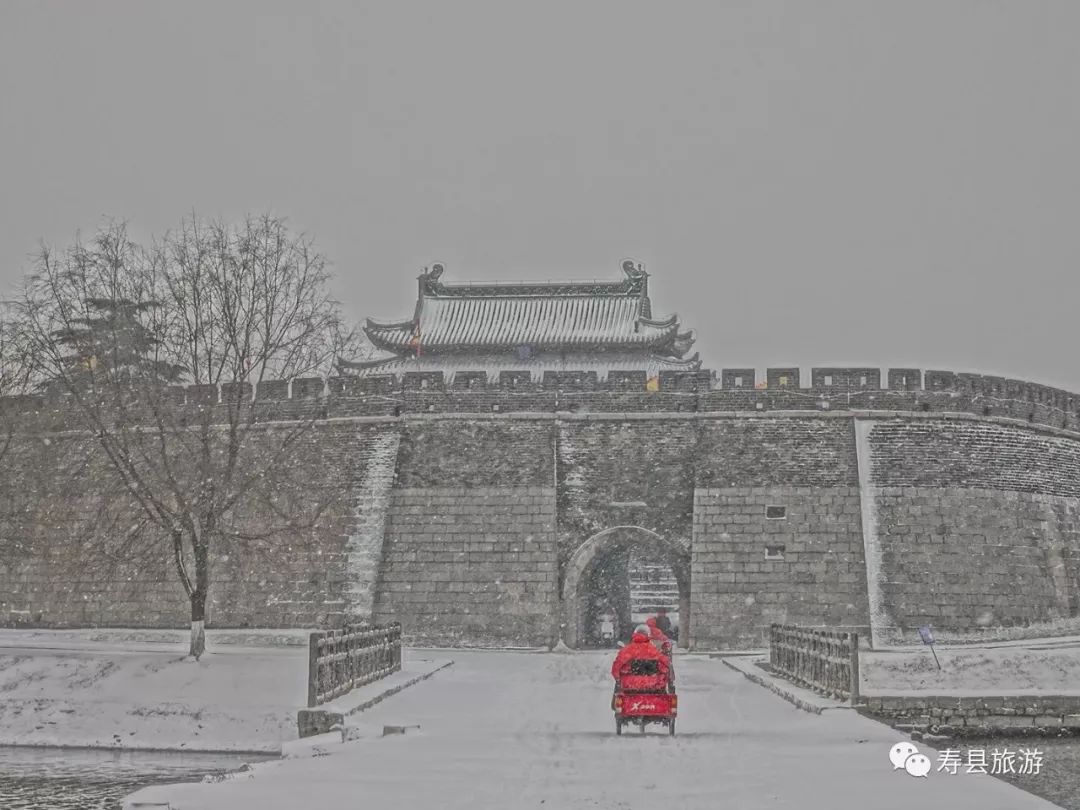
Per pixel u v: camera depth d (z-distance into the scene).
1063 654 33.88
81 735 31.98
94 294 40.16
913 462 49.75
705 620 47.66
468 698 27.31
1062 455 53.56
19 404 45.72
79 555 46.25
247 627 49.44
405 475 51.03
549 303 80.12
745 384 51.81
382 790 15.07
